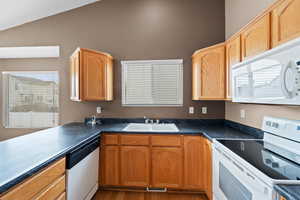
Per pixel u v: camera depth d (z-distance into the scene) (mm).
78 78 2426
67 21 2941
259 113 1888
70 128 2416
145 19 2875
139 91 2900
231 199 1357
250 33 1619
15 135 3312
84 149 1809
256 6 1917
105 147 2285
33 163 1097
